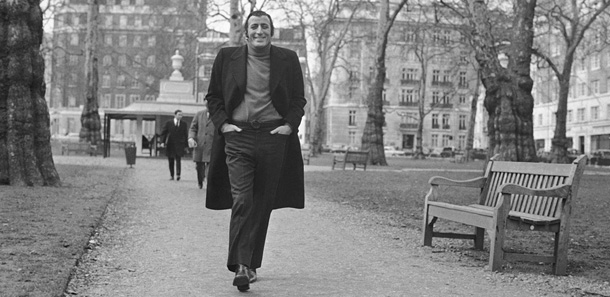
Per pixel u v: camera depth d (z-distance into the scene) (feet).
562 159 140.87
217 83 18.01
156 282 18.78
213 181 18.10
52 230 26.48
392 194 53.72
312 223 33.81
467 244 27.76
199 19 147.64
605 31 138.82
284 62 17.85
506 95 73.36
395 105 312.71
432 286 19.06
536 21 132.05
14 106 45.42
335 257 23.81
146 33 307.78
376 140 124.26
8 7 45.16
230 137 17.63
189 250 24.40
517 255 21.52
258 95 17.61
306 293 17.75
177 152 62.95
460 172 99.14
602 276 21.17
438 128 317.42
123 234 27.78
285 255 24.02
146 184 57.31
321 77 179.93
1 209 32.60
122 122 326.65
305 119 276.41
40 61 46.65
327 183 67.41
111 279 18.95
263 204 17.85
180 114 62.80
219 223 32.32
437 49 225.35
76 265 20.38
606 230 33.35
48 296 15.66
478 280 20.10
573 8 134.92
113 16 317.22
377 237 29.25
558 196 20.99
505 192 21.12
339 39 173.58
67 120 328.29
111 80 320.09
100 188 48.88
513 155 73.05
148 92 307.78
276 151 17.62
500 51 111.75
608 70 224.12
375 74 123.24
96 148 132.98
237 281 17.01
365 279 19.88
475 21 73.87
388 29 121.29
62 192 42.73
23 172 45.57
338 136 305.94
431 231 26.84
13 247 22.38
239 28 100.37
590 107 235.20
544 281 20.22
